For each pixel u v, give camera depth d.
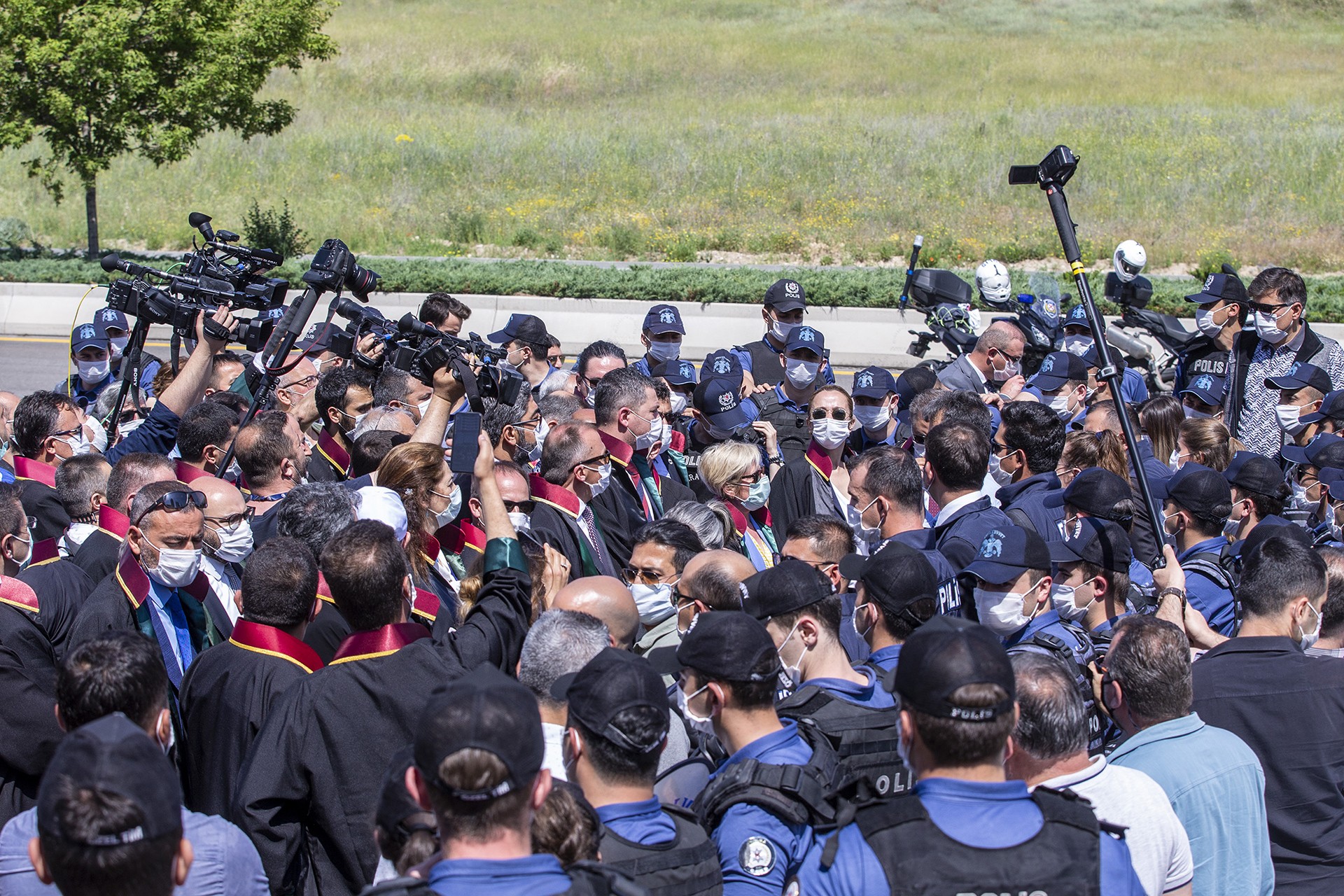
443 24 44.28
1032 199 23.16
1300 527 4.94
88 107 18.45
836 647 3.79
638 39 41.91
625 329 17.03
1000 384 8.72
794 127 29.44
